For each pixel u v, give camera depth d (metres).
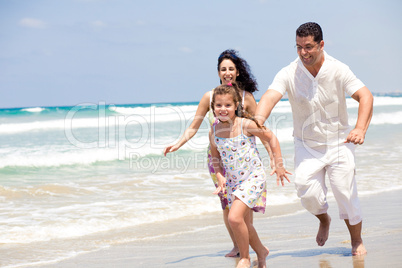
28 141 32.03
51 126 40.28
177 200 13.60
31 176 19.28
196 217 11.84
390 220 10.41
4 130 38.56
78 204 13.23
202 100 8.28
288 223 10.99
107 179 17.80
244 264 6.69
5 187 15.52
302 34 6.91
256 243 6.89
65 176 19.08
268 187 15.69
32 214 11.99
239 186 6.86
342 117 7.34
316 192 7.34
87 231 10.39
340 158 7.27
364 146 26.55
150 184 16.42
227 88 6.85
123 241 9.53
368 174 17.78
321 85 7.14
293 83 7.30
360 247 7.37
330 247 8.12
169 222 11.28
